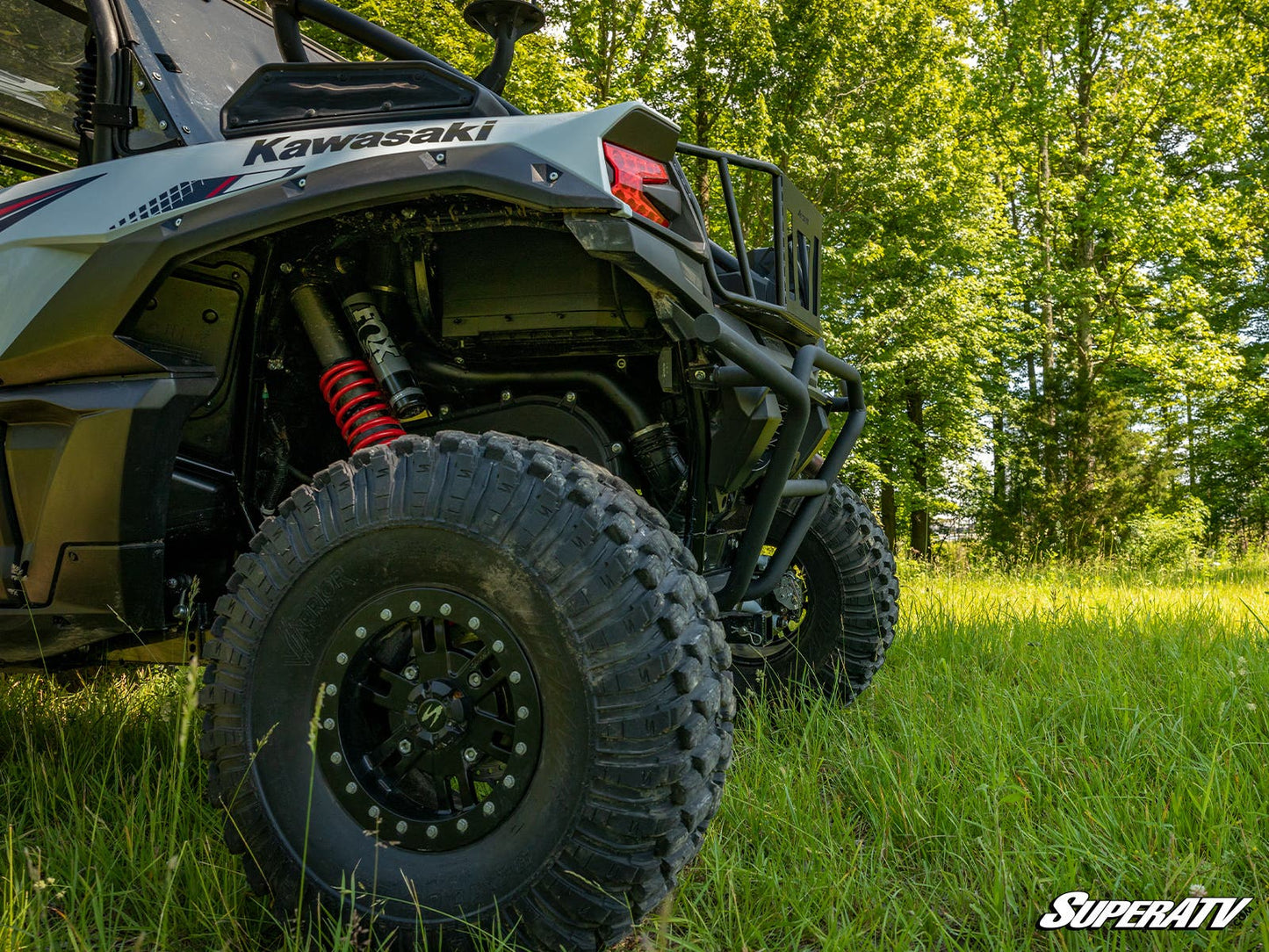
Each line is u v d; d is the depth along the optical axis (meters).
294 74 1.94
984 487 18.30
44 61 2.88
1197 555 15.43
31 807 2.04
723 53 14.17
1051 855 1.84
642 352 2.12
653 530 1.60
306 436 2.38
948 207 16.50
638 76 13.28
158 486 1.89
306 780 1.60
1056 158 20.73
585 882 1.46
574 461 1.66
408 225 1.88
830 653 3.04
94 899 1.49
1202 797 1.97
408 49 2.23
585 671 1.48
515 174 1.65
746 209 13.27
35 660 2.28
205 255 1.80
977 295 16.59
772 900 1.68
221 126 1.96
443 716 1.57
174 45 2.29
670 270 1.72
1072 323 19.58
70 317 1.87
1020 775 2.17
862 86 15.72
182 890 1.69
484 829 1.53
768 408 1.95
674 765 1.46
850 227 16.38
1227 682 2.84
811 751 2.43
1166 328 19.50
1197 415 21.69
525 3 2.25
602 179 1.64
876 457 17.06
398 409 2.08
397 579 1.59
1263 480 21.14
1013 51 19.61
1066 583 9.12
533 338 2.08
